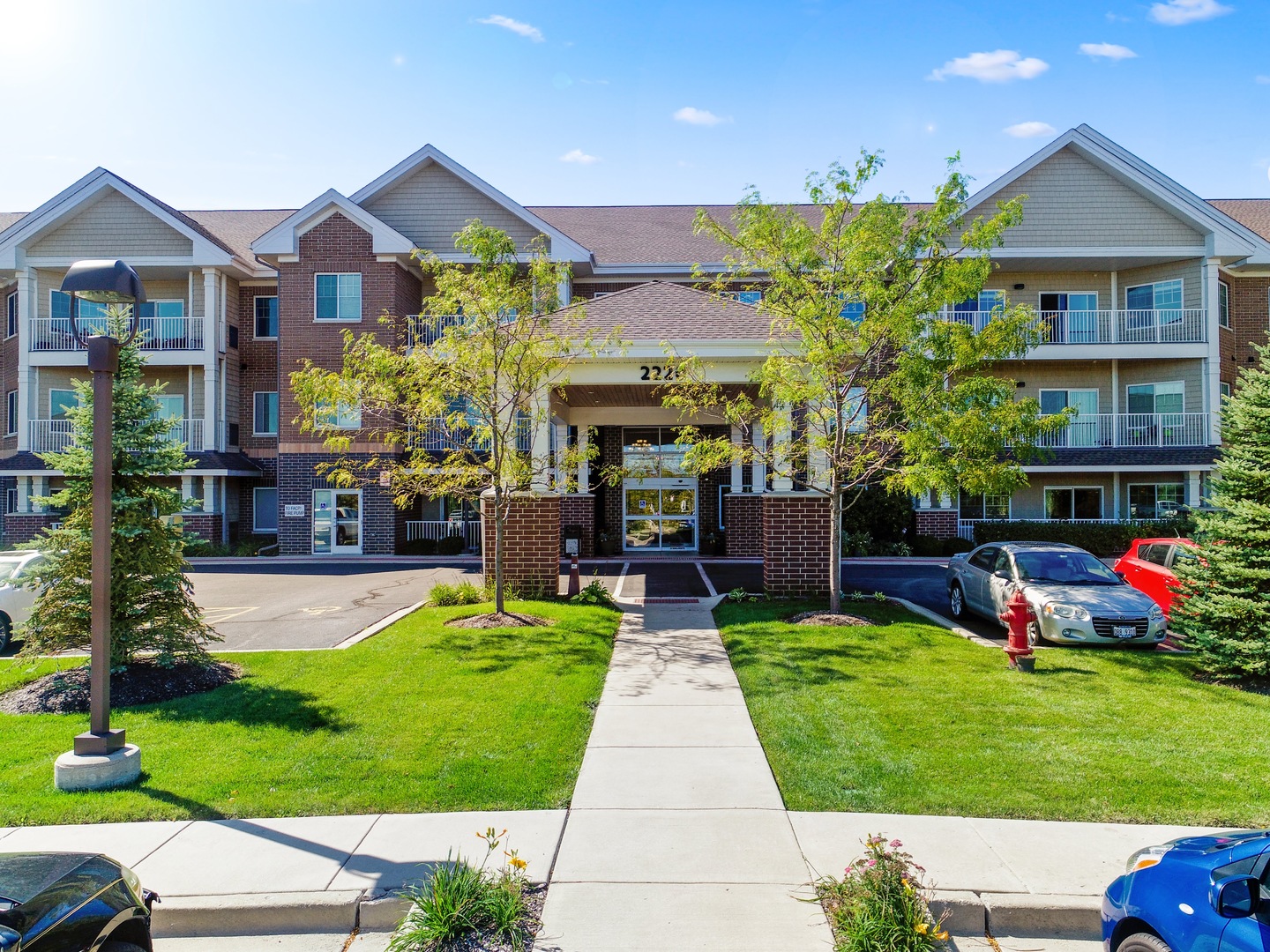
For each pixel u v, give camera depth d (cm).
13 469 2558
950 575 1428
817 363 1158
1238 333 2703
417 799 595
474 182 2545
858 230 1148
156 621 904
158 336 2717
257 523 2831
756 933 430
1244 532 906
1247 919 304
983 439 1077
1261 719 762
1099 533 2458
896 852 463
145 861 509
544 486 1462
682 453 2534
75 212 2650
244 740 713
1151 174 2505
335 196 2506
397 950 421
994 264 1259
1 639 1158
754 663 966
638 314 1477
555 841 532
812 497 1443
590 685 877
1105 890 429
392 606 1466
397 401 1461
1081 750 680
